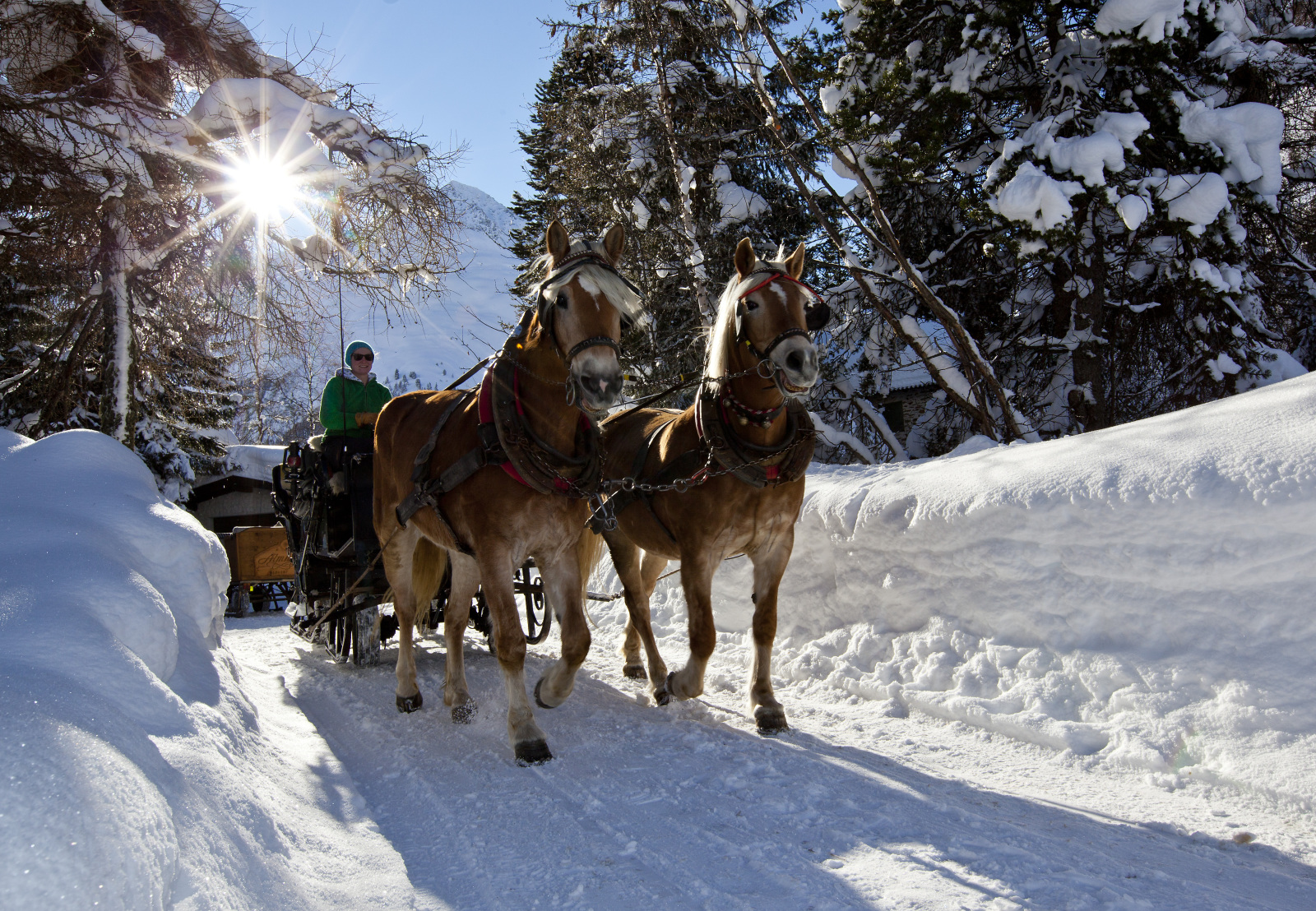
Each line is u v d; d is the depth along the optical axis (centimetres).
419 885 286
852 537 617
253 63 908
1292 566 388
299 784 369
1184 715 393
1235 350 1155
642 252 1498
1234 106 1083
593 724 483
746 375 446
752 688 483
